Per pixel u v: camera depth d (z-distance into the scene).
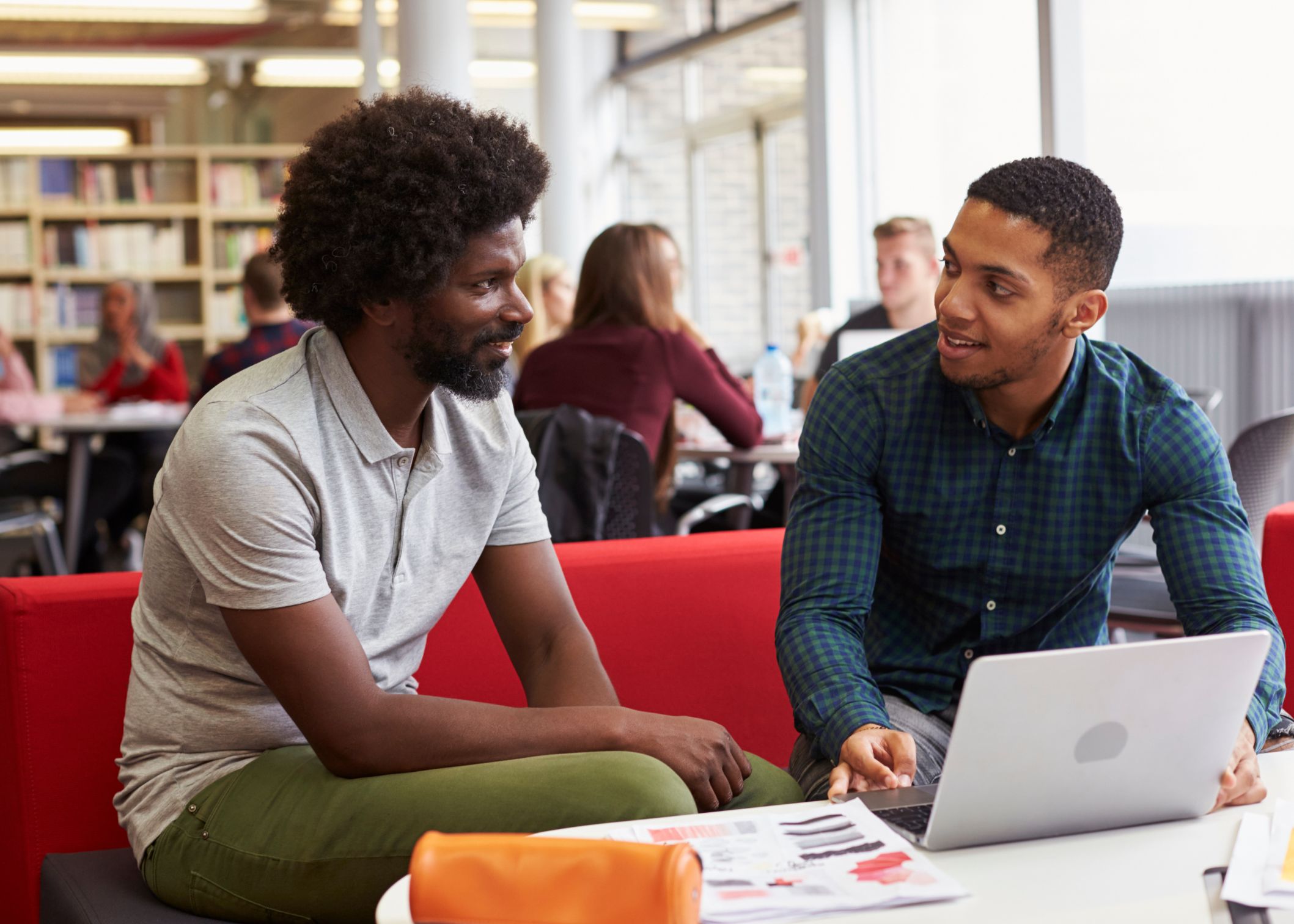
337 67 7.86
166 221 7.71
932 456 1.44
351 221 1.21
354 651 1.21
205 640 1.26
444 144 1.21
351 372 1.27
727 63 8.03
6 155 7.82
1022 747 0.92
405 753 1.20
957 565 1.45
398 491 1.30
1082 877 0.90
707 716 1.80
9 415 5.02
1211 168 4.57
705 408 3.18
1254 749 1.21
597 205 9.12
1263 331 4.28
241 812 1.22
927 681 1.49
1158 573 2.58
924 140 6.09
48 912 1.36
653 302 3.11
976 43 5.71
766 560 1.85
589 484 2.36
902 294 3.80
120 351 6.15
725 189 8.16
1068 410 1.41
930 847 0.95
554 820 1.15
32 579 1.53
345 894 1.18
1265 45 4.36
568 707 1.27
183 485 1.19
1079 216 1.25
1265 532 1.95
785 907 0.82
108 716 1.48
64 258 7.54
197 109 8.14
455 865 0.80
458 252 1.21
